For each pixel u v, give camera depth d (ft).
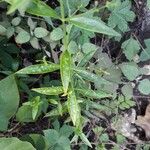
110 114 2.21
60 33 1.84
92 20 1.36
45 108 1.96
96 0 2.05
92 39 2.12
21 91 2.06
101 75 2.04
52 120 2.15
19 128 2.13
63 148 1.93
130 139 2.31
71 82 1.58
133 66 2.03
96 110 2.15
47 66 1.55
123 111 2.27
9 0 1.10
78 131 1.81
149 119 2.28
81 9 1.86
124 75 2.12
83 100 1.88
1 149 1.72
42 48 2.06
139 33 2.18
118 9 1.93
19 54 2.12
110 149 2.27
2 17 1.95
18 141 1.74
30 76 2.15
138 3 2.15
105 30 1.36
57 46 2.02
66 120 2.01
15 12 1.93
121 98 2.16
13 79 1.77
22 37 1.90
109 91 2.07
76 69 1.68
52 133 1.94
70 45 1.85
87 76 1.73
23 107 1.88
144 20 2.17
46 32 1.91
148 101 2.28
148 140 2.31
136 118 2.29
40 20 1.98
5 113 1.80
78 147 2.23
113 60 2.19
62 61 1.38
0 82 1.75
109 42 2.15
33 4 1.24
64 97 2.07
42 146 1.93
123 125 2.27
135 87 2.25
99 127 2.20
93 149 2.25
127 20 1.94
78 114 1.61
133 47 2.02
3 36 1.95
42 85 2.07
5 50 2.03
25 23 1.97
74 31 1.82
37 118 2.08
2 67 2.00
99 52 2.05
